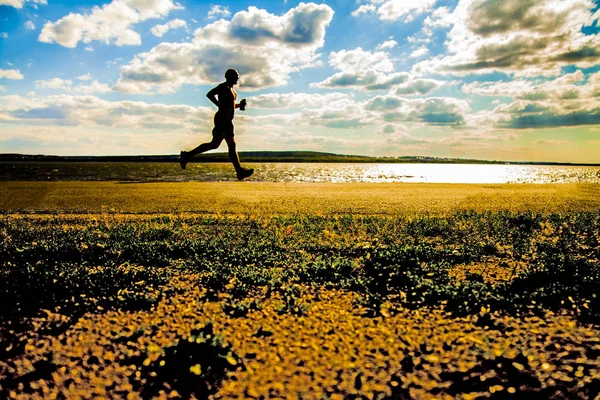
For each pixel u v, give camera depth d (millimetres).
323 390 4719
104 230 14281
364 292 8172
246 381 4945
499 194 29031
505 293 7742
